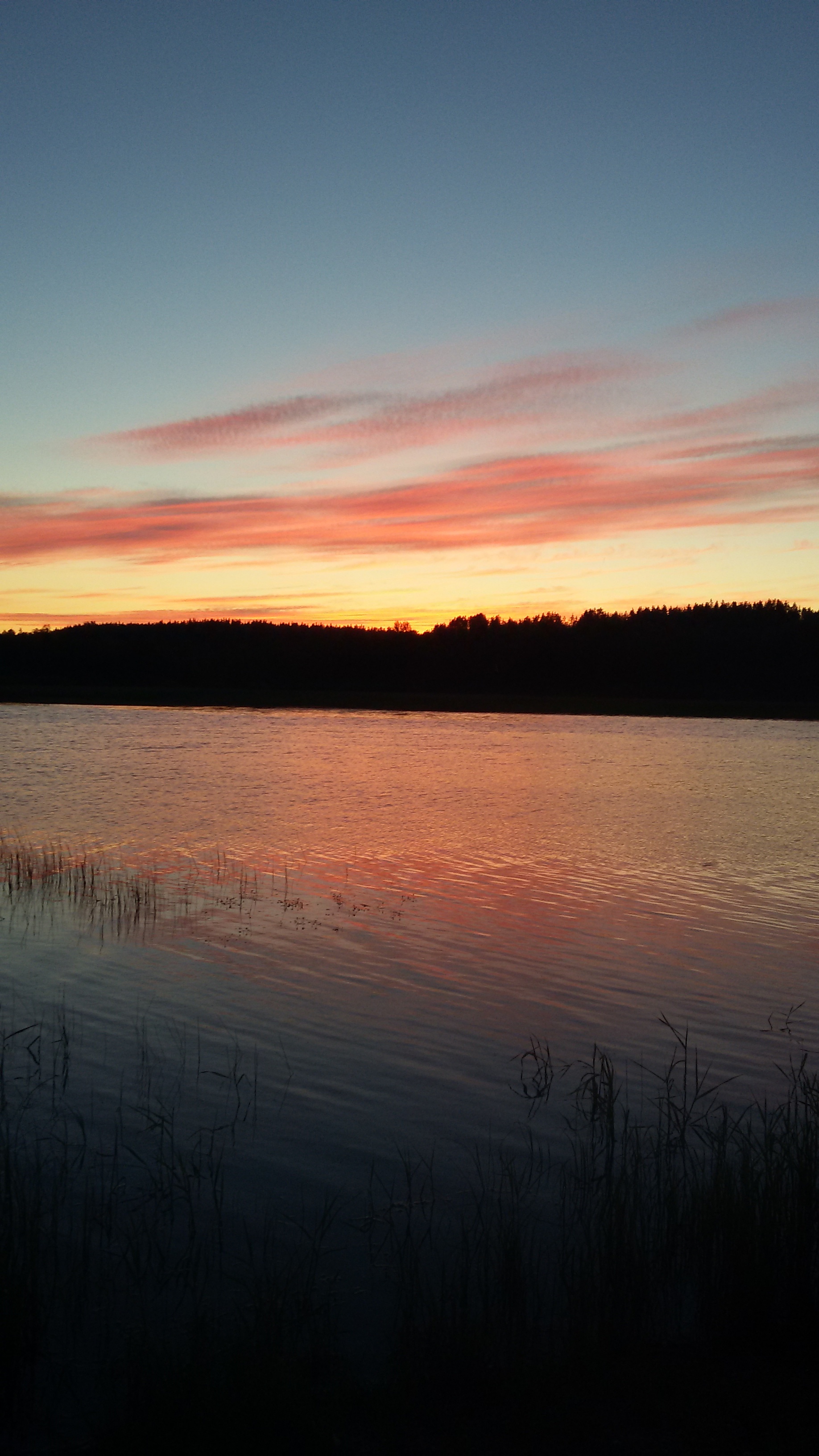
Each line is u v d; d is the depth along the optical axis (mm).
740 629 109812
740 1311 5324
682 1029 9883
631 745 48312
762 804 26219
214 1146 7250
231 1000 10516
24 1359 4820
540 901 15031
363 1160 7102
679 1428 4332
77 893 15273
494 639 116500
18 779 31234
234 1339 4953
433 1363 4770
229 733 53688
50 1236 5926
